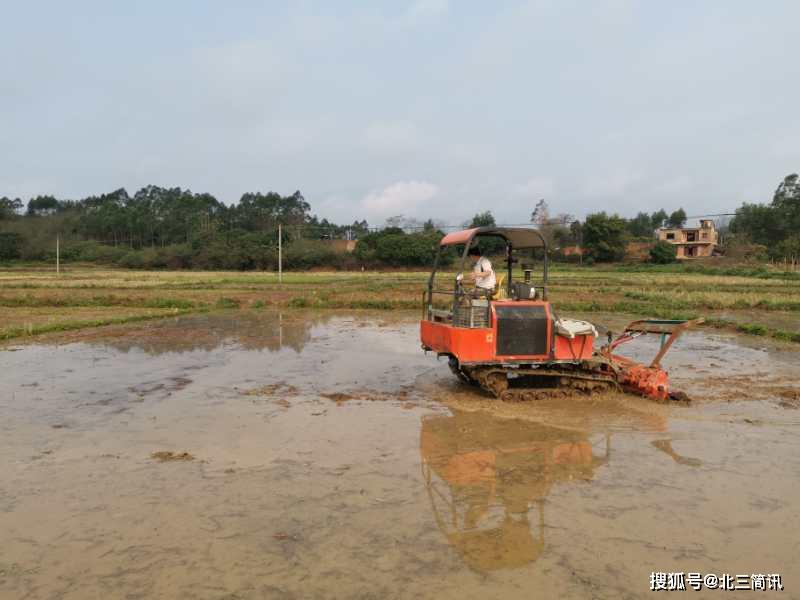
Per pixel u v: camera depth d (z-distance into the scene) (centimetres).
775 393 959
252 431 742
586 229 6638
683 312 2184
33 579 395
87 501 523
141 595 376
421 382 1045
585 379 917
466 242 880
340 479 578
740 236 7762
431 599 371
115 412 834
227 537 454
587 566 414
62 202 14512
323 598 372
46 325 1772
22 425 765
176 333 1717
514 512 504
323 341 1561
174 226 10338
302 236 9419
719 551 437
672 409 855
